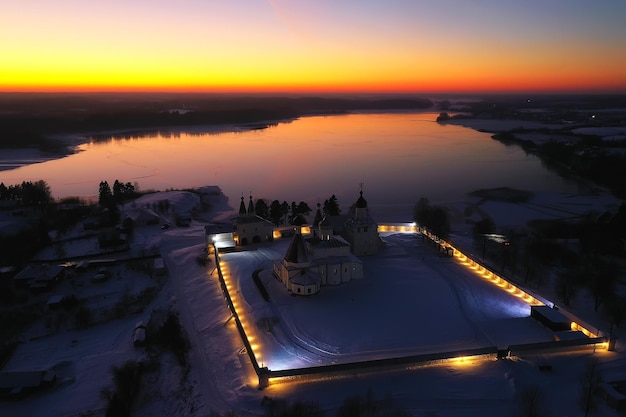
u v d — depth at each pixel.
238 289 93.38
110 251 123.06
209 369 68.56
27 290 101.75
